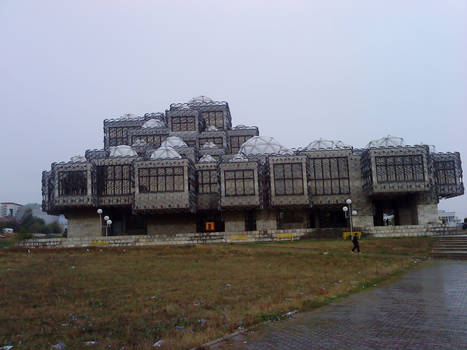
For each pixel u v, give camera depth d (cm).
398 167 5400
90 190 5725
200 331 1177
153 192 5538
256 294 1770
